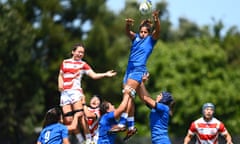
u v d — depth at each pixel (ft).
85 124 179.93
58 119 160.86
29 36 640.17
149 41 164.76
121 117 166.09
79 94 178.91
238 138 314.55
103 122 166.40
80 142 181.98
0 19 620.49
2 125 640.17
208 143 198.39
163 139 171.73
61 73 181.06
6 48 615.98
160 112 171.63
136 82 164.04
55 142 158.10
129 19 165.99
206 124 197.88
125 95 164.76
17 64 627.46
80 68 179.83
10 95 627.05
